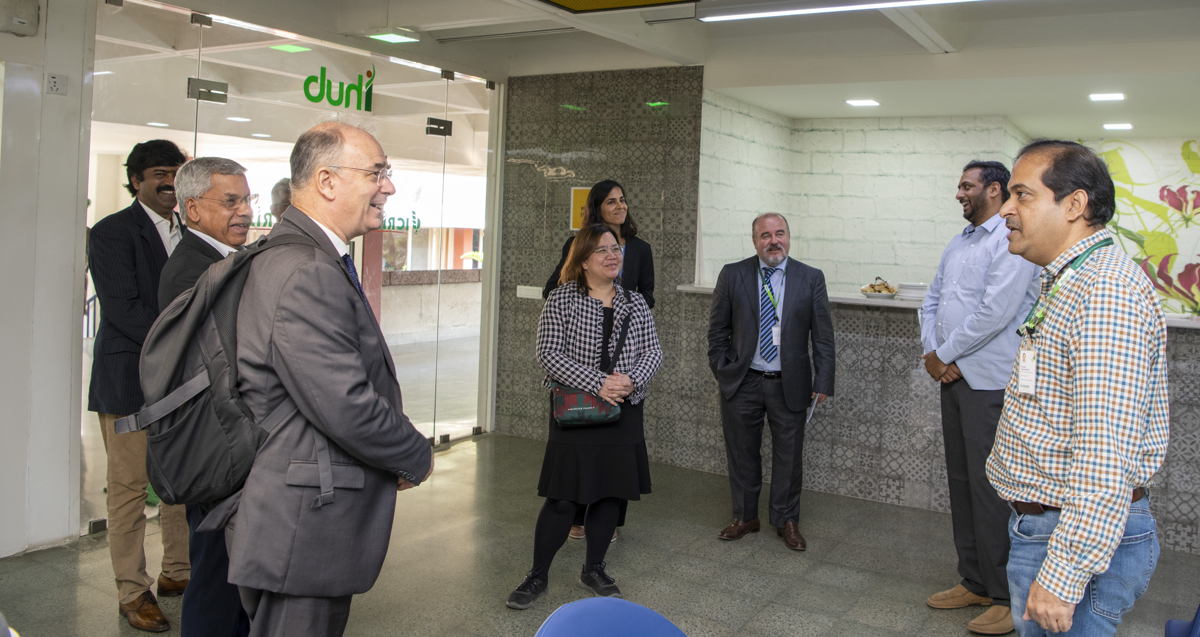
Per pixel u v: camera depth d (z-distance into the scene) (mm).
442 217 6926
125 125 4750
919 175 7773
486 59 7070
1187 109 6543
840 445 5941
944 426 4184
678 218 6574
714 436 6457
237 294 2232
